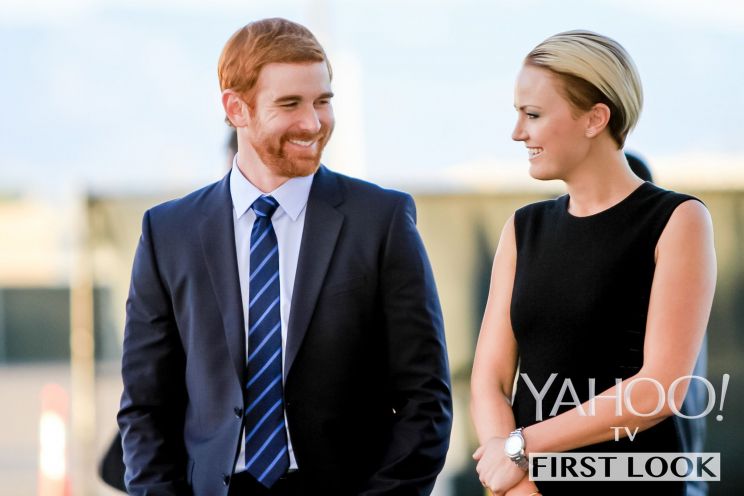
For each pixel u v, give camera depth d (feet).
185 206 26.22
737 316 36.29
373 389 25.48
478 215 38.73
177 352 26.11
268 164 24.64
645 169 28.40
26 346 154.40
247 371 24.76
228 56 24.72
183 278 25.54
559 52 22.59
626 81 22.58
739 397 36.11
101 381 40.86
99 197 40.45
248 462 24.52
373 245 25.18
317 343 24.68
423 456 24.81
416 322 25.16
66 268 202.39
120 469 29.12
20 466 87.35
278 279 25.00
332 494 24.63
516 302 23.65
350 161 64.95
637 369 22.59
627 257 22.58
